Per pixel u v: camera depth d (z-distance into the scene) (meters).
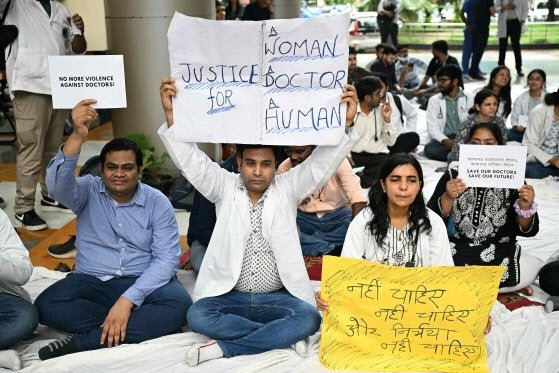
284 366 3.10
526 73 13.72
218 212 3.38
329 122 3.02
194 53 3.04
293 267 3.29
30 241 5.00
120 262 3.52
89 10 5.69
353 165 6.39
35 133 5.12
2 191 6.39
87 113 3.13
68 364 3.11
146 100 6.30
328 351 3.10
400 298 3.05
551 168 6.34
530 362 3.19
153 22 6.13
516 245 3.86
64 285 3.41
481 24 12.91
